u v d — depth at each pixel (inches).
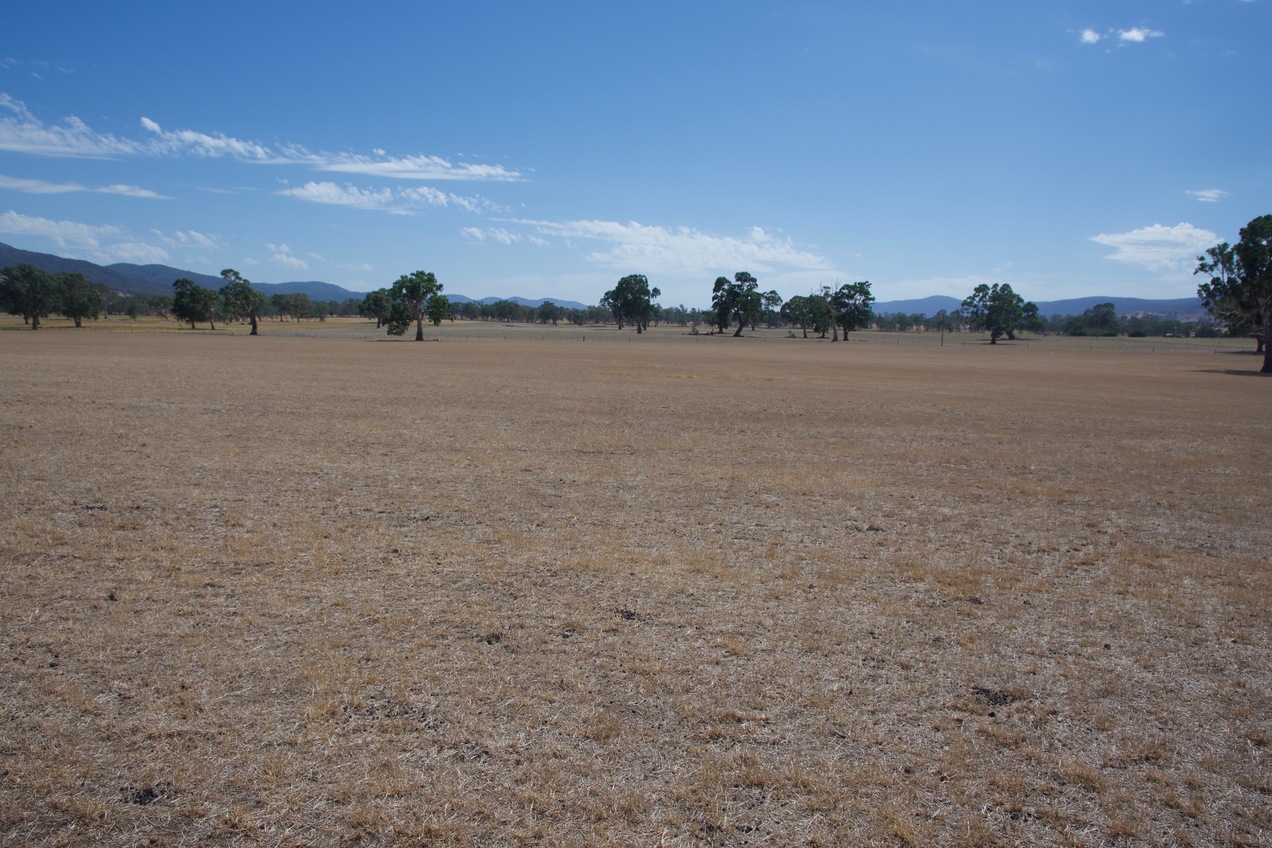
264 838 142.4
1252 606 287.6
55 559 298.2
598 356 2335.1
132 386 989.2
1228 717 201.2
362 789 157.8
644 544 344.5
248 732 177.3
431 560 309.6
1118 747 184.9
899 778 168.6
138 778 159.2
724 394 1140.5
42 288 4227.4
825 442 688.4
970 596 289.4
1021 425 855.1
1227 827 155.6
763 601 275.3
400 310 3590.1
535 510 402.3
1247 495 502.0
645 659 223.3
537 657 221.9
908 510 433.1
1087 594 296.7
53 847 137.9
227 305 4097.0
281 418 731.4
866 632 250.1
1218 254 2347.4
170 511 375.9
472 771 165.6
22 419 662.5
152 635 228.8
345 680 203.5
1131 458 644.1
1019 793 164.7
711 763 171.5
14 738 172.1
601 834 146.8
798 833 149.4
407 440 622.5
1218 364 2679.6
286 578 282.8
